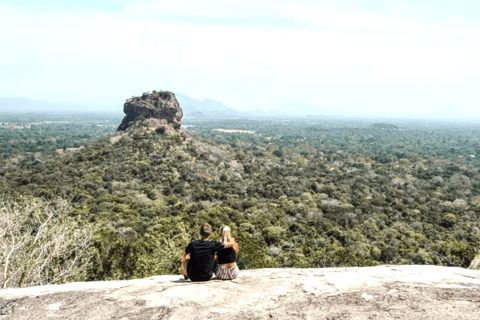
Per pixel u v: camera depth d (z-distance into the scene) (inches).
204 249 221.1
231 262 225.6
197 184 3198.8
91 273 713.0
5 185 2935.5
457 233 2134.6
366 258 1660.9
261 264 1019.3
